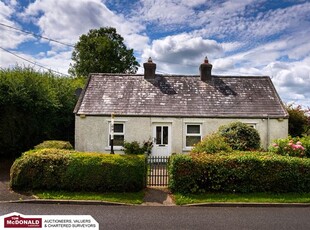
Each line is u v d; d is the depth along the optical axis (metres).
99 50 37.47
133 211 8.05
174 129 16.59
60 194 9.30
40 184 9.71
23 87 15.12
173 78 19.23
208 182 9.76
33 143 16.91
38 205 8.49
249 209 8.41
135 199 9.06
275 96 18.02
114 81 18.83
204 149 11.23
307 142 11.30
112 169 9.67
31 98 15.33
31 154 10.01
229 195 9.43
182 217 7.54
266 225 6.96
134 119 16.61
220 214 7.87
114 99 17.39
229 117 16.52
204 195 9.45
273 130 16.55
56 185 9.73
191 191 9.60
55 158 9.77
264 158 9.76
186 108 16.92
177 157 9.81
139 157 10.13
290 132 19.89
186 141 16.80
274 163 9.66
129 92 17.92
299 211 8.22
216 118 16.58
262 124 16.58
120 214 7.74
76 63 39.97
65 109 18.98
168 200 9.19
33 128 16.11
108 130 16.64
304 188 9.70
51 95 16.56
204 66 19.09
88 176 9.62
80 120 16.58
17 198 8.99
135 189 9.83
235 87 18.64
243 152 10.71
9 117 15.07
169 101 17.33
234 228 6.72
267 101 17.59
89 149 16.55
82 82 26.84
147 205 8.70
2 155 16.45
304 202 8.87
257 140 13.27
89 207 8.40
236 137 12.91
